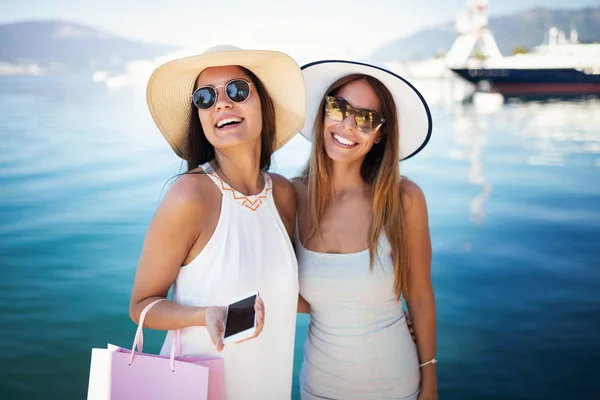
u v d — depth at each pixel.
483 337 4.75
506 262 6.28
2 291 5.45
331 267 2.31
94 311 5.16
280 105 2.29
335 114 2.30
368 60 2.38
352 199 2.41
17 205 7.77
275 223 2.15
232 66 2.11
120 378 1.91
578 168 10.09
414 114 2.48
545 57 18.55
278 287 2.09
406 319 2.55
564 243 6.84
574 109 16.33
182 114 2.21
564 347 4.61
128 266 6.07
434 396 2.52
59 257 6.22
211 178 2.06
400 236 2.34
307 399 2.40
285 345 2.12
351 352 2.29
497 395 3.98
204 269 2.00
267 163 2.36
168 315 1.89
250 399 2.03
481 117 15.17
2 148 10.67
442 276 5.95
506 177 9.54
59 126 12.45
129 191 8.41
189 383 1.86
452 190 8.85
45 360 4.39
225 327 1.73
